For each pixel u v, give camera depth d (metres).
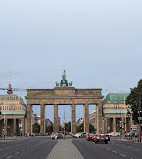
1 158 34.88
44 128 186.12
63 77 192.88
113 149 51.31
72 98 187.25
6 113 193.88
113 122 198.25
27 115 185.88
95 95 187.12
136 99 112.19
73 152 44.47
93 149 51.75
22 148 56.44
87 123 185.62
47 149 52.69
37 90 188.00
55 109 186.75
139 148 54.12
